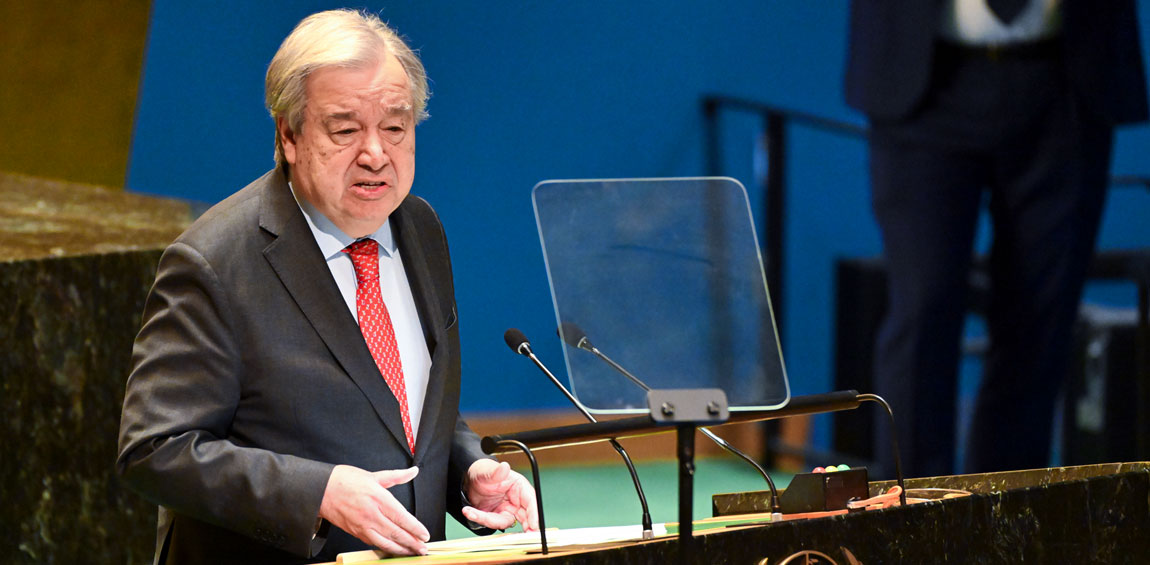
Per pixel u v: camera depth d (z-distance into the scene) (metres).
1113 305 22.30
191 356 7.27
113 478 12.02
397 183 7.49
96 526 11.93
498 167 20.61
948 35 14.52
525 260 20.84
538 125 20.75
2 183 16.56
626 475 19.20
